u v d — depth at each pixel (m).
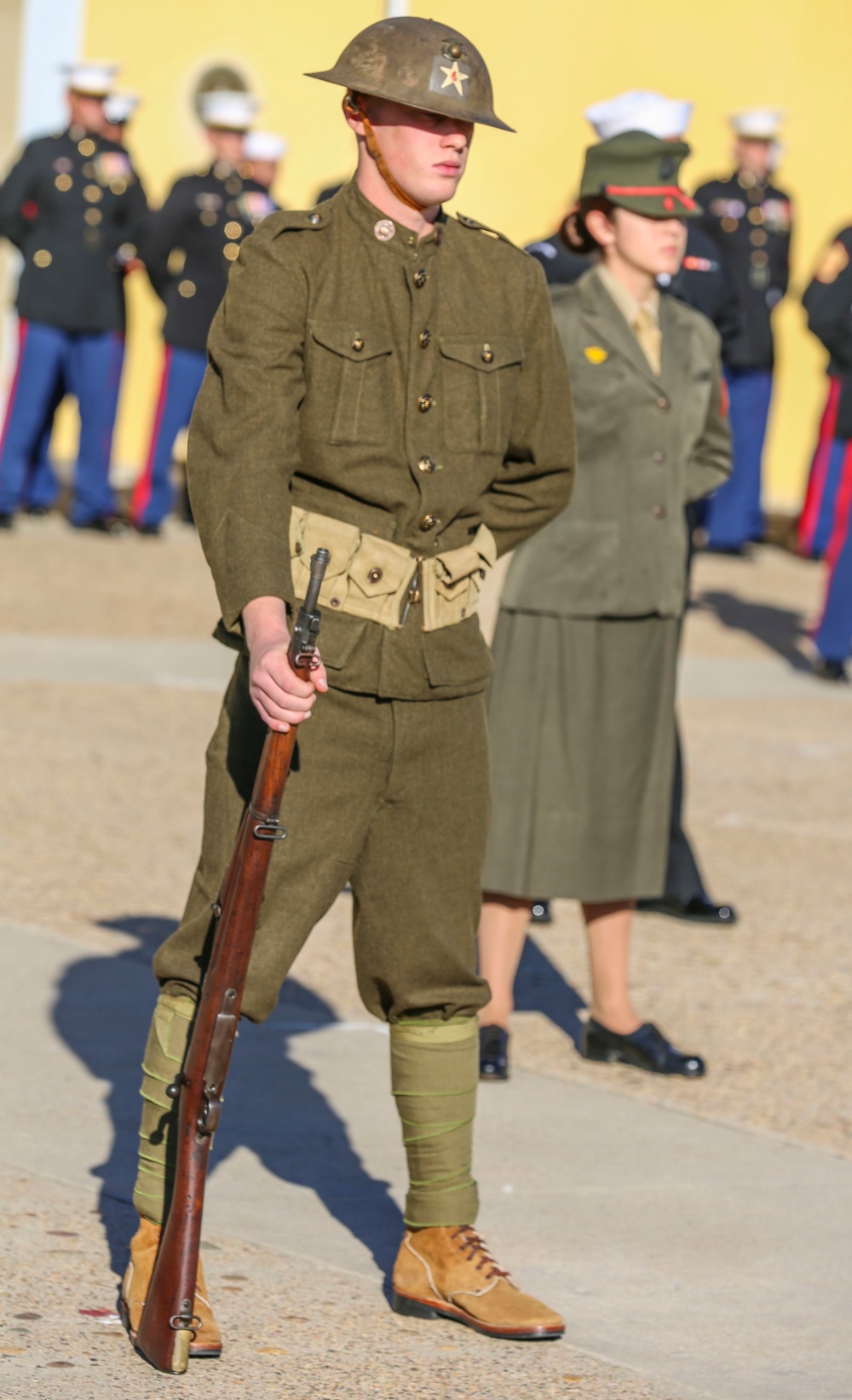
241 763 6.25
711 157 32.12
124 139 29.19
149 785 14.05
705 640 21.84
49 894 11.38
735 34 31.92
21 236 24.28
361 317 6.14
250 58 29.94
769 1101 9.11
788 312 33.00
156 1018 6.38
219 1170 7.89
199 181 24.94
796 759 16.56
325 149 30.31
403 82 6.05
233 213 24.97
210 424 6.11
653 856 9.30
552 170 31.19
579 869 9.15
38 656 17.84
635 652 9.16
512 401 6.45
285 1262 7.06
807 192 32.78
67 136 24.30
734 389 27.30
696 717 17.94
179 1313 6.05
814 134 32.59
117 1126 8.20
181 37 29.69
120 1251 7.01
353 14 30.25
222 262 24.97
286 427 6.06
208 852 6.31
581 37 31.16
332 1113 8.59
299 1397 6.04
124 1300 6.44
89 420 24.86
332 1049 9.38
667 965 11.10
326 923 11.48
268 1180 7.82
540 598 9.05
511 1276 7.10
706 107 31.97
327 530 6.18
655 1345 6.64
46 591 20.95
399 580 6.21
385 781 6.34
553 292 9.23
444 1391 6.16
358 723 6.25
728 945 11.55
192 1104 6.06
